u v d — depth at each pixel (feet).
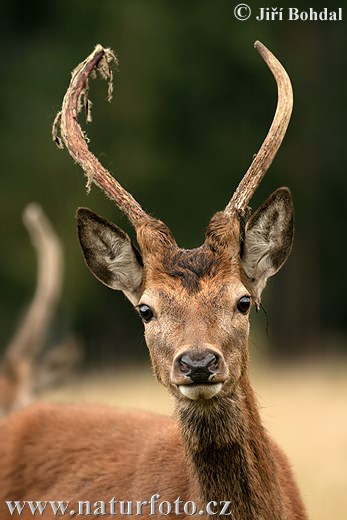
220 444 23.16
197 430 23.22
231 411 23.07
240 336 22.80
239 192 24.58
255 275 24.30
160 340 22.75
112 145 95.35
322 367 82.38
